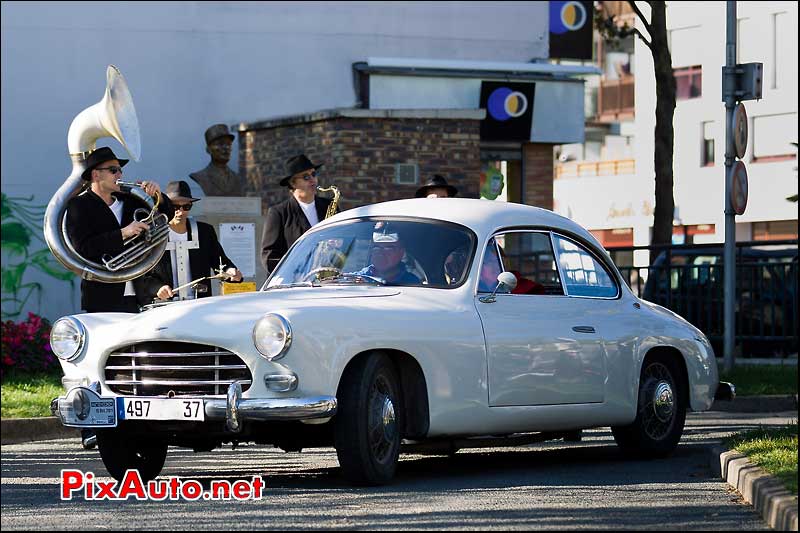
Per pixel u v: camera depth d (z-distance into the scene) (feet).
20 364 87.35
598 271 54.13
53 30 118.83
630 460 54.19
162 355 43.96
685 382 56.13
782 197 270.46
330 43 127.34
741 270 107.65
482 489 44.11
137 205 56.95
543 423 49.57
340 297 46.16
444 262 48.57
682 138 294.46
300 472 51.06
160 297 53.72
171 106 121.90
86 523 38.40
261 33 124.77
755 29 277.23
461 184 116.06
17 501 44.29
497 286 48.55
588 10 137.49
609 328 52.31
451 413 46.29
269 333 42.47
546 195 132.16
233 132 123.54
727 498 41.91
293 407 42.22
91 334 45.60
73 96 119.34
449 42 132.16
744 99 86.84
